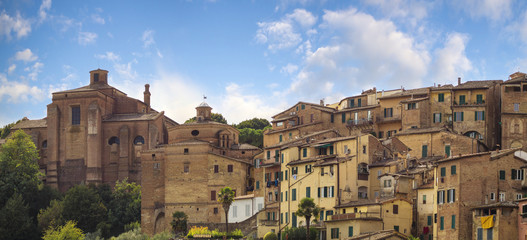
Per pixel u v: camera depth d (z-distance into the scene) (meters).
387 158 110.56
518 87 122.25
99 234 144.75
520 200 82.31
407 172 100.44
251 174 146.12
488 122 126.19
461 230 85.88
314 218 104.69
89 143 172.50
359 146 107.06
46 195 162.50
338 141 109.69
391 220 93.75
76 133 174.12
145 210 148.50
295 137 142.25
